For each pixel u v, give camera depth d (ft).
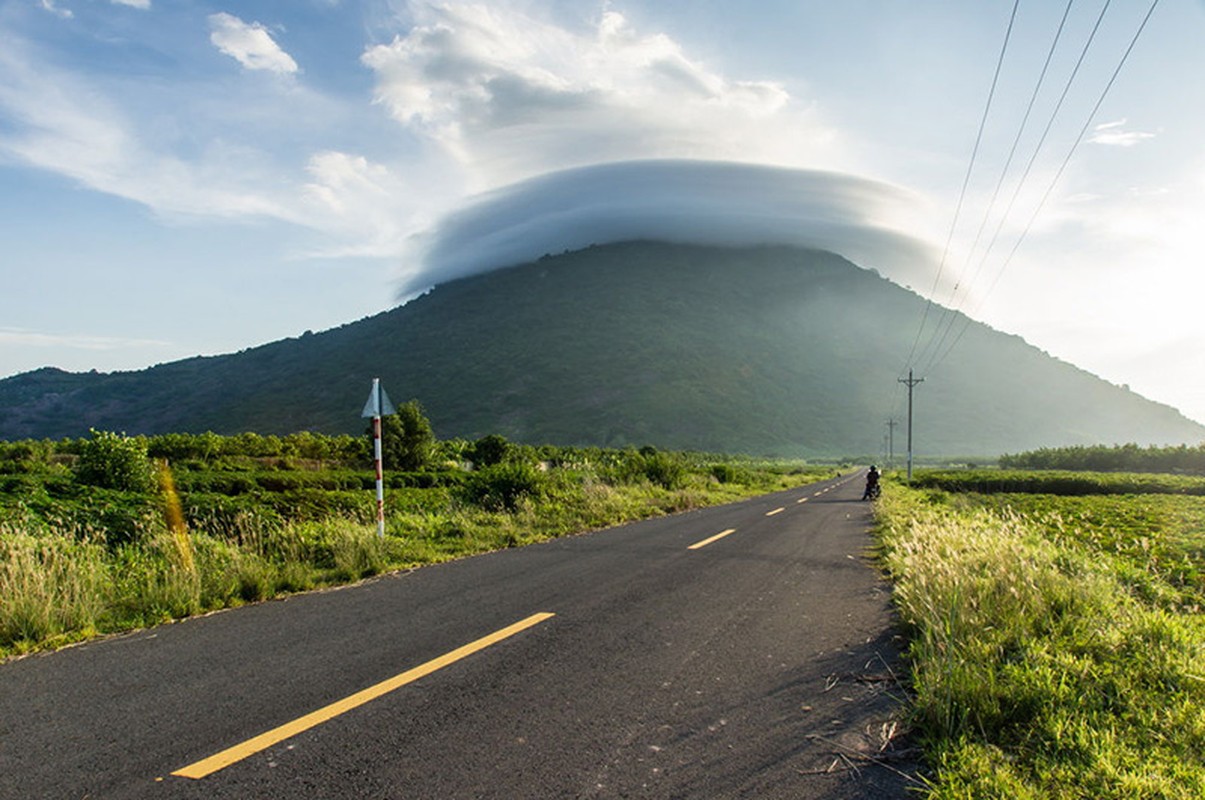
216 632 20.18
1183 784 10.33
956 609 17.57
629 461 98.78
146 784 10.79
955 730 12.58
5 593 19.99
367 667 16.76
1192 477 175.42
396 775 11.14
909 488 153.17
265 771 11.27
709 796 10.58
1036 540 29.14
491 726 13.17
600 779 11.07
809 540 43.75
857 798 10.56
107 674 16.29
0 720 13.44
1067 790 10.27
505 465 59.06
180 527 31.60
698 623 21.35
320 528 37.29
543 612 22.67
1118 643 16.49
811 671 16.72
